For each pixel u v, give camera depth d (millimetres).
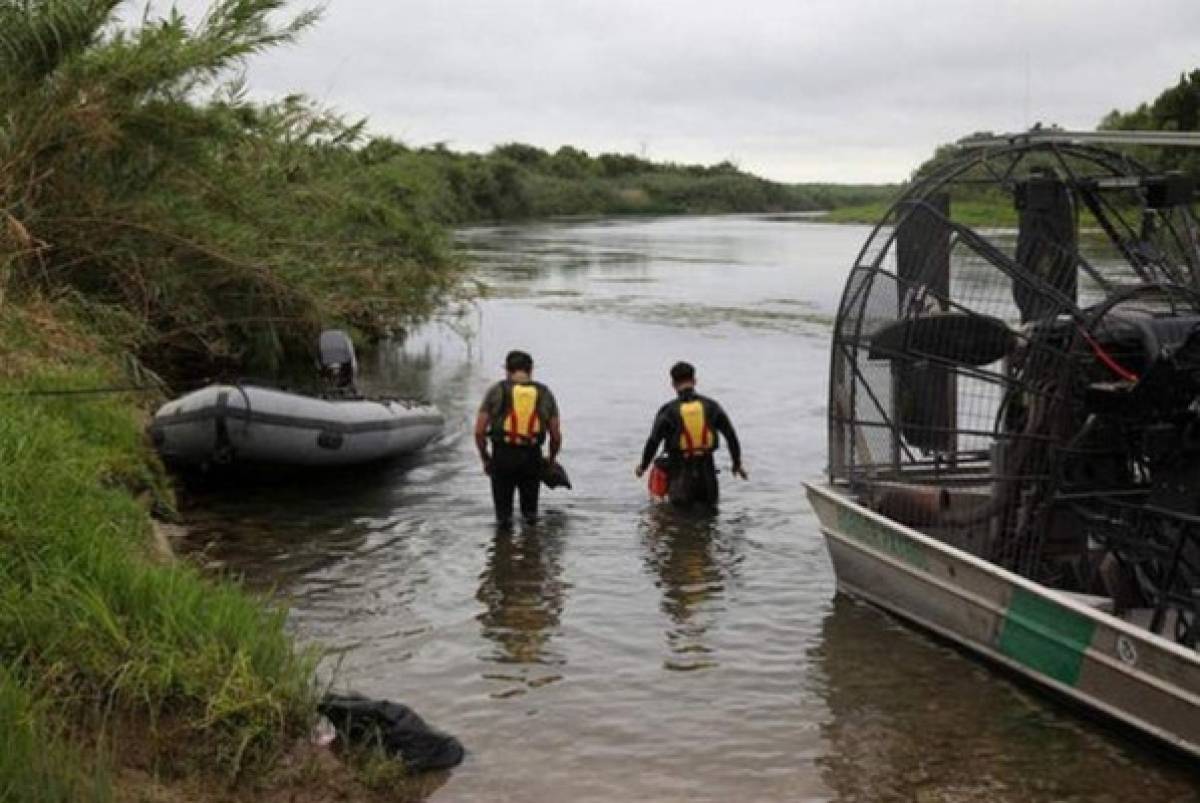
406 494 10883
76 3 12359
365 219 18922
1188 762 5781
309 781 5172
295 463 10922
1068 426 6664
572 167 104562
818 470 11758
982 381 7855
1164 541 6254
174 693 5266
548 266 39219
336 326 16891
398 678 6789
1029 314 7477
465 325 22078
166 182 13906
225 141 14547
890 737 6109
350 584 8398
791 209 125625
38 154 12680
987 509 7297
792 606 8039
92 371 10992
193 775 4980
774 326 22891
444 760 5695
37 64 12430
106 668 5234
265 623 6012
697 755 5910
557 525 9914
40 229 12727
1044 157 8836
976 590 6859
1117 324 6457
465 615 7816
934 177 7789
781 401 15242
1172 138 7043
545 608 7961
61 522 6148
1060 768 5777
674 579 8570
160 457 10758
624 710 6410
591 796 5473
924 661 7090
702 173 125938
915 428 7758
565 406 14984
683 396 10453
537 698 6547
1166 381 6008
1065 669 6293
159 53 13023
